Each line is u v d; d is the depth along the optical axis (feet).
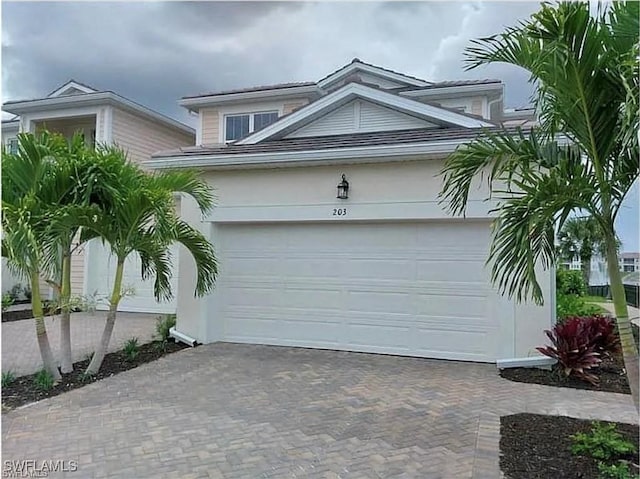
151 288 51.16
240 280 33.09
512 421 17.83
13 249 19.75
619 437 14.96
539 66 13.55
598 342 26.94
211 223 33.14
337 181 30.58
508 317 27.07
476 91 50.96
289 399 20.68
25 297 56.95
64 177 22.71
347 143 30.53
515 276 14.34
